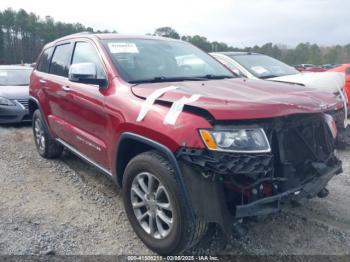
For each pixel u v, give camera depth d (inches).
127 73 141.7
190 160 100.8
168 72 151.7
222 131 98.7
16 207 153.3
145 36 176.1
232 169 96.0
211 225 133.2
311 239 127.7
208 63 173.0
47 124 205.0
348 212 147.6
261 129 101.8
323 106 116.4
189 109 105.2
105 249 122.6
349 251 120.9
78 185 178.1
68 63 182.1
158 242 116.5
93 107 145.6
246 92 119.6
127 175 124.6
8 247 122.3
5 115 312.7
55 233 132.1
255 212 100.0
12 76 364.8
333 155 125.9
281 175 106.6
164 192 112.0
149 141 112.9
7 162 213.0
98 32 182.2
